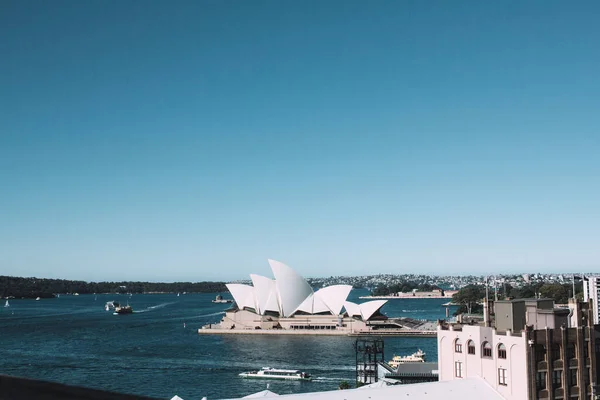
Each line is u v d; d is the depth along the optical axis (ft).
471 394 227.81
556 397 223.92
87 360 647.97
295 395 221.05
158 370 576.61
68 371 574.15
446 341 262.67
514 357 225.76
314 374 548.72
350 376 536.01
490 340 239.50
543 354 224.12
